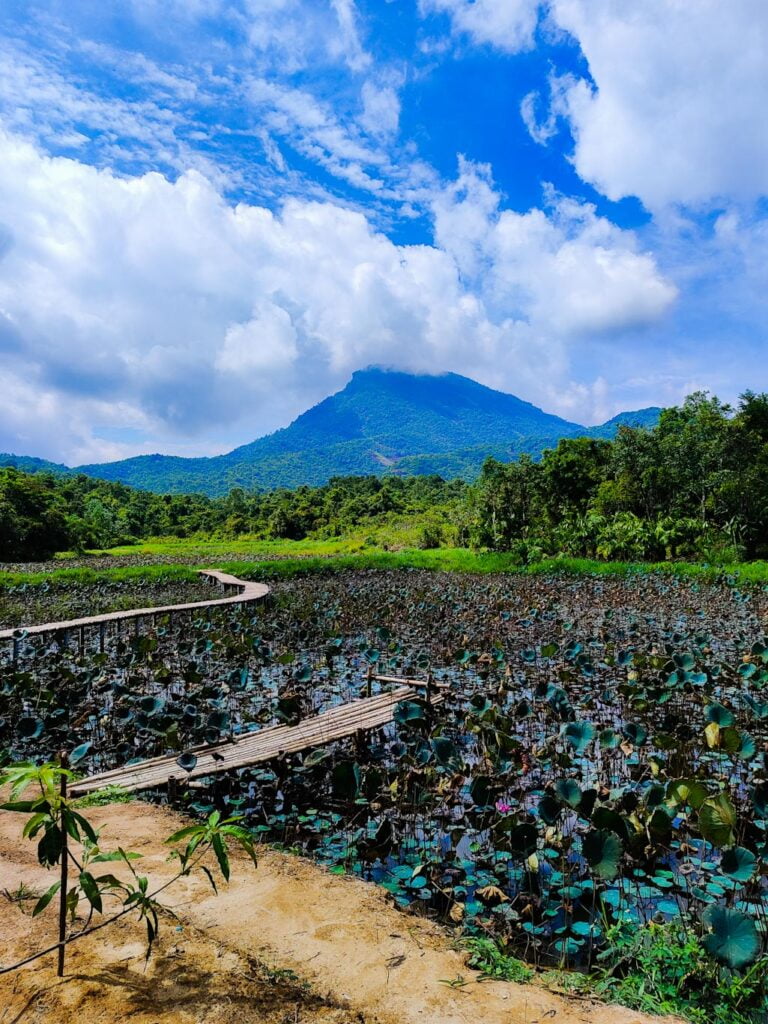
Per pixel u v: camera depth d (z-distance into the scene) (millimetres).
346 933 3344
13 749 7121
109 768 6660
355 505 74188
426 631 13641
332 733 6863
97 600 20828
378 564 31969
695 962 3262
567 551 36969
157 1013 2527
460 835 5133
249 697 9320
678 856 4703
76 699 8492
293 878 3996
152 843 4438
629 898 4160
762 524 34656
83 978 2715
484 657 10336
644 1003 2914
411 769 6062
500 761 5844
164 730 6582
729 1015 2924
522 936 3824
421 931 3449
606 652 11188
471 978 2990
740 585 21625
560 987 3020
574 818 5367
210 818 2670
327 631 12742
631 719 8164
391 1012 2691
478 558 32000
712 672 8945
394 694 8516
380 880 4449
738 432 35812
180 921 3316
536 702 8750
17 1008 2506
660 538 32781
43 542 47125
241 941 3217
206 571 27516
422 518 65062
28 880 3730
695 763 6469
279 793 6000
